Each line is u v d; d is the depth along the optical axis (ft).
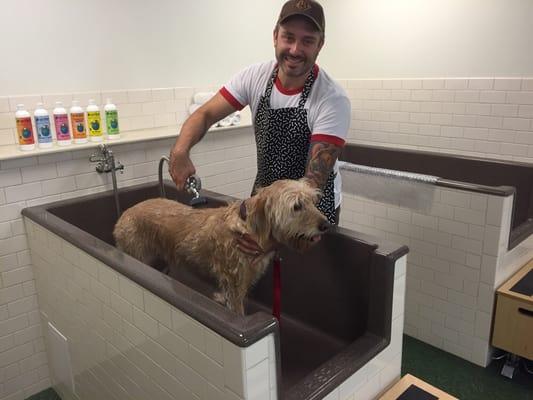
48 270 6.56
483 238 7.38
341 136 5.23
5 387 7.21
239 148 9.43
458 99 10.10
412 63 10.69
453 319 8.04
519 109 9.30
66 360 6.79
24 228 6.92
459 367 7.80
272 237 4.74
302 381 4.45
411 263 8.45
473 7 9.55
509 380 7.44
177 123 9.31
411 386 5.32
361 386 4.98
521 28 9.02
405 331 8.82
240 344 3.52
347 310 5.66
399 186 8.34
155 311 4.45
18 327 7.16
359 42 11.53
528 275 7.97
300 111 5.41
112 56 8.16
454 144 10.38
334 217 6.06
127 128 8.57
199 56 9.45
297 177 5.79
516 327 7.30
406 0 10.48
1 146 7.08
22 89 7.23
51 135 7.09
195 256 5.40
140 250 6.12
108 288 5.16
